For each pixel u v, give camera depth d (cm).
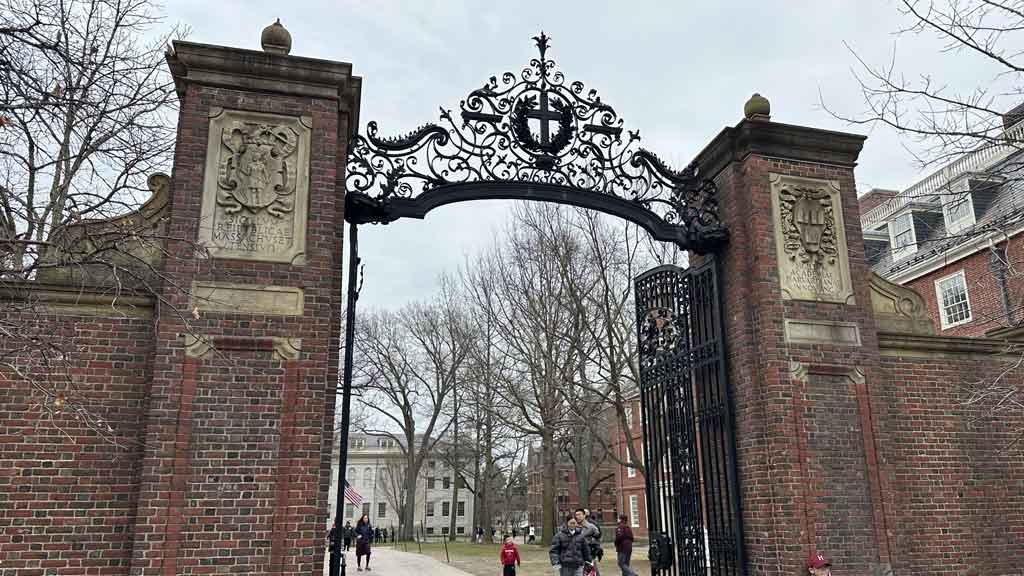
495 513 6656
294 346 742
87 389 717
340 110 845
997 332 1126
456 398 3834
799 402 886
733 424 922
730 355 946
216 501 688
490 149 934
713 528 930
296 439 720
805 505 848
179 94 789
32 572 668
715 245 982
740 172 974
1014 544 975
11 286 714
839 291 942
